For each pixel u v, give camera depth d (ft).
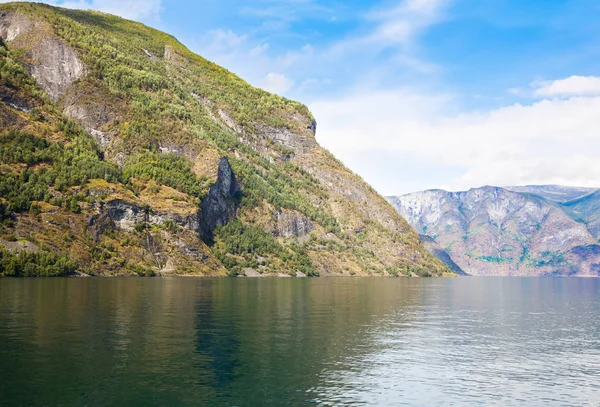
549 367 197.47
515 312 385.91
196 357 192.75
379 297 479.00
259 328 258.57
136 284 536.01
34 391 150.41
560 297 593.42
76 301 342.64
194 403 145.89
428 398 157.89
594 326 306.35
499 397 160.45
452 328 287.69
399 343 236.02
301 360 195.62
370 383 170.71
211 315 299.17
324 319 301.84
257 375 174.09
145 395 150.71
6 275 576.61
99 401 144.77
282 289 543.80
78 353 191.72
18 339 212.23
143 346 206.90
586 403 156.25
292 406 146.51
